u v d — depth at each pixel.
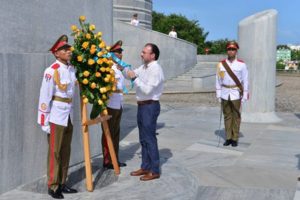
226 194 6.83
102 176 7.48
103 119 6.97
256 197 6.70
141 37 27.52
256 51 13.77
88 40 6.62
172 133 11.92
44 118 6.32
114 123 7.85
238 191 6.98
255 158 9.26
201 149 10.01
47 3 7.19
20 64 6.62
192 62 34.38
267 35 13.77
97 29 8.69
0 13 6.24
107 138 7.52
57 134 6.38
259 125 13.30
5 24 6.34
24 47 6.73
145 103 7.26
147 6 36.00
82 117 6.77
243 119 13.91
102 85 6.75
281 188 7.16
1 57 6.27
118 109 7.82
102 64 6.66
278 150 10.05
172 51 30.08
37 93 7.00
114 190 6.81
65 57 6.35
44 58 7.11
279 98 21.91
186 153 9.60
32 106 6.92
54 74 6.28
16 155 6.67
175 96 22.47
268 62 13.86
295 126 13.27
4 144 6.43
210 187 7.17
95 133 8.79
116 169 7.59
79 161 8.22
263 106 13.94
